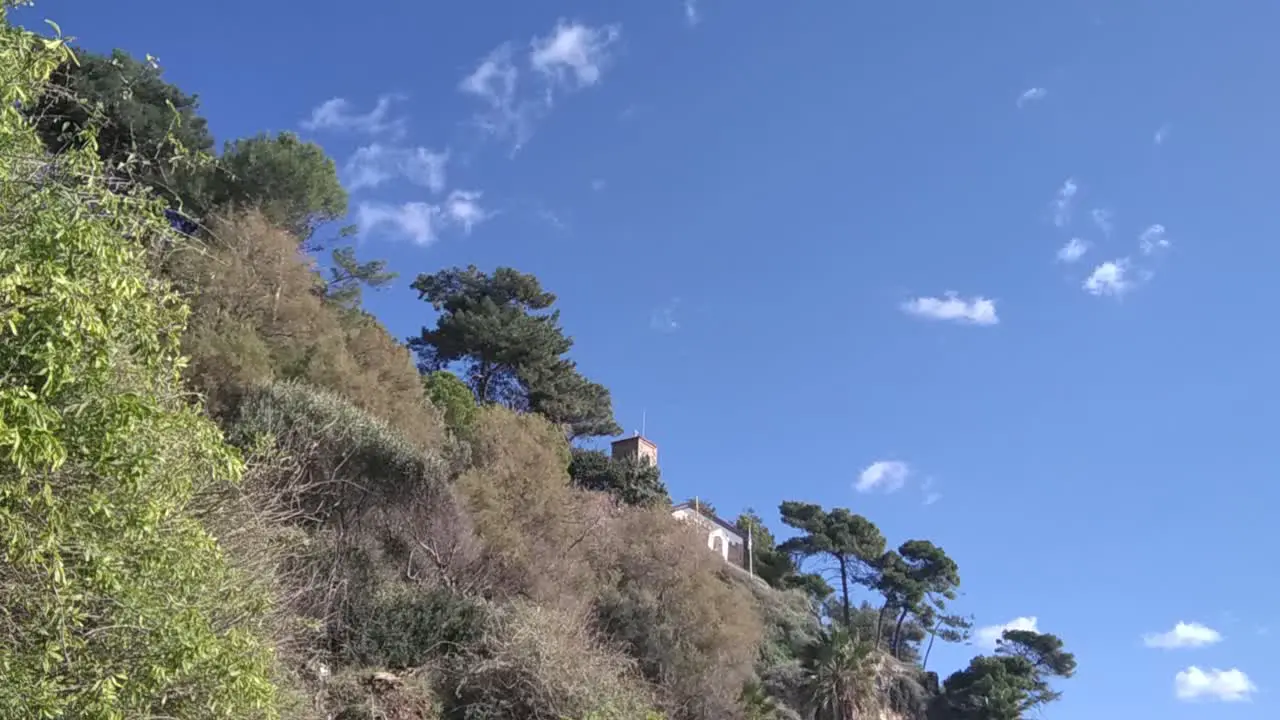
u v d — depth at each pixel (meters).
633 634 25.03
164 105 25.95
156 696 6.72
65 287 5.22
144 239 9.03
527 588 22.66
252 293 24.25
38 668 5.70
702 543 29.41
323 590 17.09
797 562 68.50
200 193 25.50
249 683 7.17
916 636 69.31
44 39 6.01
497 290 57.09
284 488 16.48
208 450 7.39
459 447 26.61
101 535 6.23
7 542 5.43
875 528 69.44
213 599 8.29
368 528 20.17
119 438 5.91
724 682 26.47
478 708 17.84
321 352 24.45
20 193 5.74
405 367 30.42
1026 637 69.75
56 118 7.19
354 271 35.91
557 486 25.95
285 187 31.31
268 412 18.94
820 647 37.78
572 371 54.31
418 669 17.77
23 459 4.92
